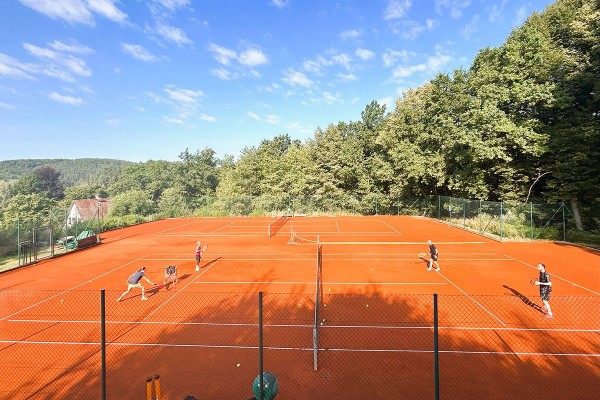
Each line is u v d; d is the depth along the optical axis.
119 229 38.53
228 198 54.19
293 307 13.83
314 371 9.27
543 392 8.23
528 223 29.25
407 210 47.88
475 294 15.20
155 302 14.78
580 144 28.19
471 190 34.59
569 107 30.83
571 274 18.19
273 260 22.61
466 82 36.06
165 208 53.62
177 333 11.71
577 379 8.72
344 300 14.53
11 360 10.16
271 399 7.10
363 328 11.79
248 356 10.15
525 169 32.84
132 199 55.53
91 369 9.62
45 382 9.04
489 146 31.09
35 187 101.00
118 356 10.27
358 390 8.45
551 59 31.08
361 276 18.39
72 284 17.91
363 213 50.22
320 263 21.44
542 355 9.90
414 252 24.25
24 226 30.08
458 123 35.56
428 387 8.52
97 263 22.70
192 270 20.33
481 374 9.01
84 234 29.95
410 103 48.09
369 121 57.78
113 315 13.38
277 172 57.50
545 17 36.09
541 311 13.10
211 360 9.97
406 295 15.13
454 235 31.02
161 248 27.45
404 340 10.91
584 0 31.23
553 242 26.53
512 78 30.89
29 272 20.50
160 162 117.06
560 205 28.11
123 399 8.25
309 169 55.12
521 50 31.69
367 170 51.81
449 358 9.82
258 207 52.50
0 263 23.14
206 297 15.34
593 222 30.11
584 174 27.97
